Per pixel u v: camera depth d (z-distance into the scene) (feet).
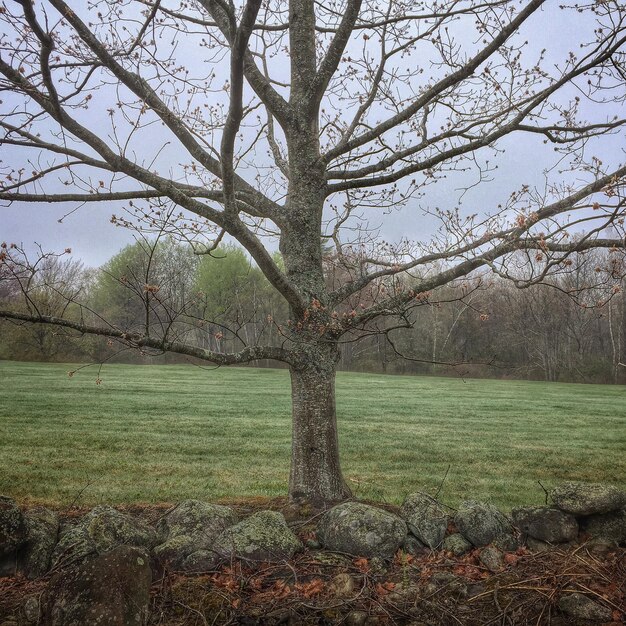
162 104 18.33
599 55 17.39
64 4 15.37
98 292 115.75
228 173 15.65
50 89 15.52
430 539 16.72
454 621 13.08
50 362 136.15
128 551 13.06
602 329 162.20
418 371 162.40
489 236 19.92
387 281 21.57
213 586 14.14
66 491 29.14
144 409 61.72
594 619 13.00
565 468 38.14
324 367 20.06
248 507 20.85
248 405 68.64
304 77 21.08
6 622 12.76
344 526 16.22
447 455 41.60
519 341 158.51
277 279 18.10
